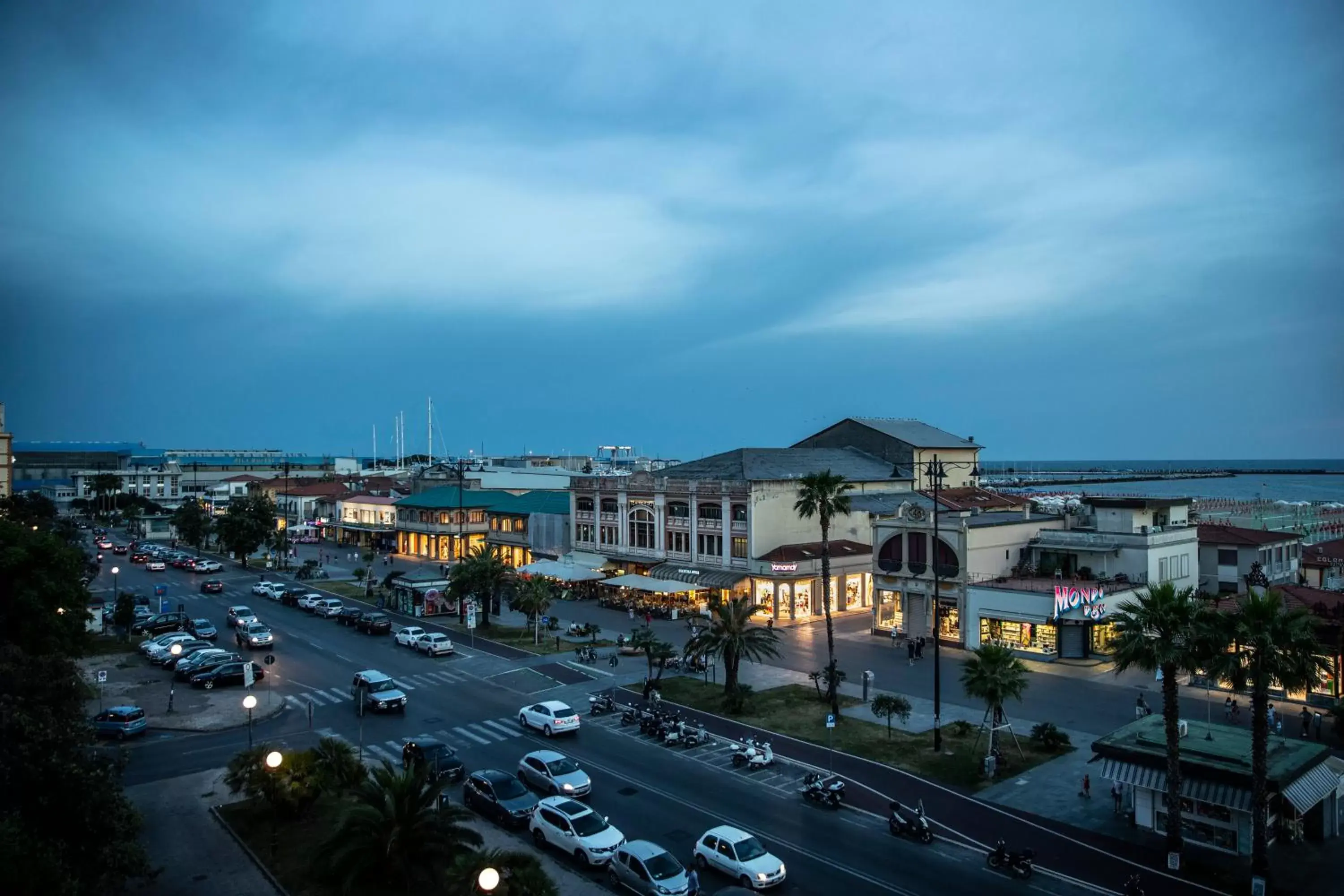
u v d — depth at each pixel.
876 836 34.75
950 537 68.81
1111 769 35.44
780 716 50.88
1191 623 32.44
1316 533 107.50
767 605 80.62
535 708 48.47
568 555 102.38
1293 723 48.47
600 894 30.17
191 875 31.06
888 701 46.75
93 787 27.56
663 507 92.44
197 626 73.44
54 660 33.34
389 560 117.06
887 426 109.31
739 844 31.23
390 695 52.12
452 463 178.50
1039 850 33.38
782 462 92.88
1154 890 30.27
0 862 21.73
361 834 28.92
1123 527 72.12
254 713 51.12
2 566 46.09
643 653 66.62
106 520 188.88
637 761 43.47
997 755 42.09
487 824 36.31
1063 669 61.00
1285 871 31.67
